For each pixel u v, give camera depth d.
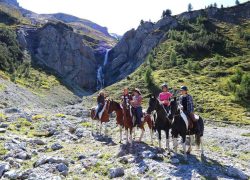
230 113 68.12
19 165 17.52
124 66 177.88
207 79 101.56
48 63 168.38
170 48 141.12
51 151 21.16
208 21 177.75
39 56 167.62
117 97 94.44
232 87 88.62
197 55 133.00
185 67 116.69
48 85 128.38
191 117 18.58
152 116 22.03
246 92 79.81
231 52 137.25
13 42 150.62
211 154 21.41
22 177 15.95
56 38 178.25
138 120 21.12
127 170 16.80
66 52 177.75
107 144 23.08
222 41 146.38
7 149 20.19
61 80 149.25
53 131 27.55
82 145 22.97
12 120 32.88
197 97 81.31
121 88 106.50
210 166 17.73
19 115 35.56
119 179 15.75
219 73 107.31
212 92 87.38
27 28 181.75
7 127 28.09
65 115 39.62
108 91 105.19
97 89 175.00
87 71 181.12
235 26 178.12
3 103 61.81
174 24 173.62
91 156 19.45
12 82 100.00
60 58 175.12
